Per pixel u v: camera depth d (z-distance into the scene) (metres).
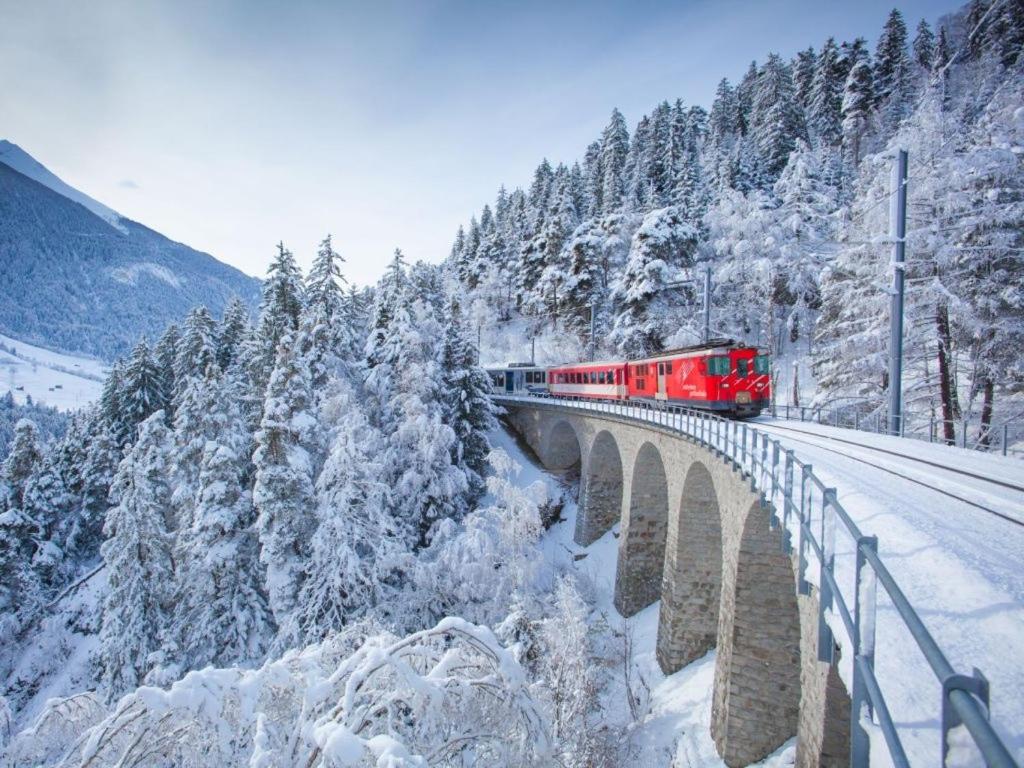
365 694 6.31
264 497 20.28
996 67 36.25
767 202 43.75
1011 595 4.83
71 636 32.50
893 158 23.97
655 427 21.84
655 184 65.12
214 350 42.41
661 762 16.03
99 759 5.86
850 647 4.63
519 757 6.48
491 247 82.12
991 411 22.00
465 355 34.12
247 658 21.03
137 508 24.00
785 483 8.26
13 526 33.50
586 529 32.50
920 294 22.16
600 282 51.94
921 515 7.48
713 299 45.00
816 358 29.77
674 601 19.80
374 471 21.05
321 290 34.25
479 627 6.68
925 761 3.17
